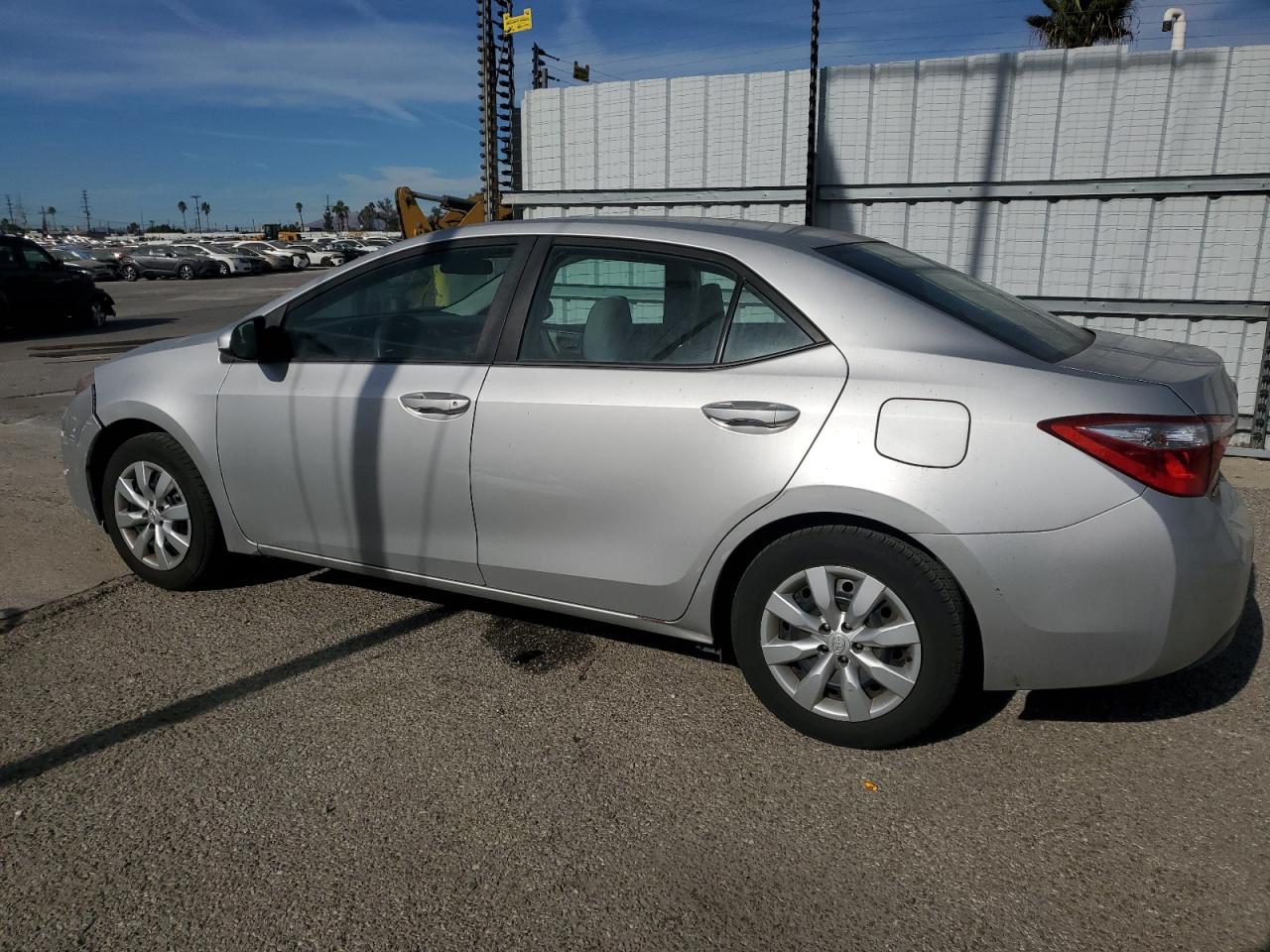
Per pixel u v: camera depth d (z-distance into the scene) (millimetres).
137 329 17734
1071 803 2705
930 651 2775
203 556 4109
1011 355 2773
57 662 3590
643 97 7832
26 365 12391
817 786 2797
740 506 2924
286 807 2699
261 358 3832
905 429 2721
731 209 7711
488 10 9359
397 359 3602
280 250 47281
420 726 3139
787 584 2947
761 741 3043
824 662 2939
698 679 3459
